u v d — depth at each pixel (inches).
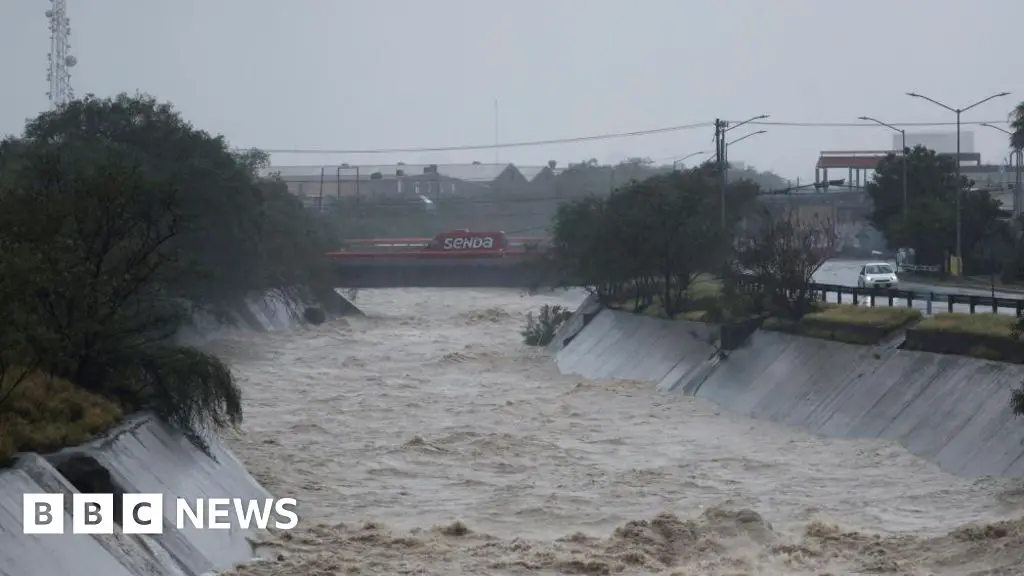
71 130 7854.3
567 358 6899.6
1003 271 7209.6
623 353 6387.8
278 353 7303.2
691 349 5812.0
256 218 7672.2
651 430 4694.9
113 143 7175.2
